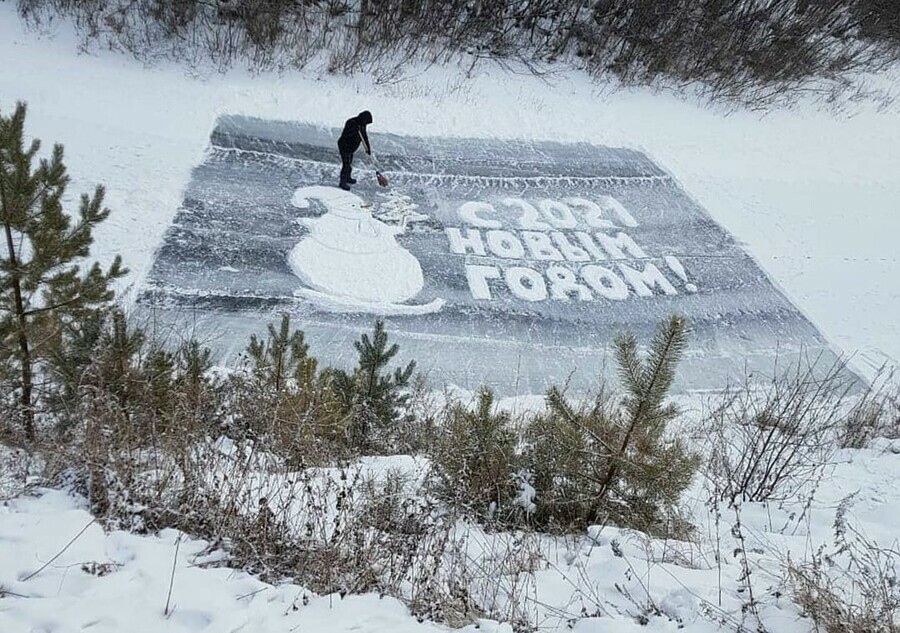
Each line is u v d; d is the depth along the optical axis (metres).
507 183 15.30
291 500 4.76
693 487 7.05
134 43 16.28
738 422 8.82
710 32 20.62
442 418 8.58
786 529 6.21
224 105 15.48
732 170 17.33
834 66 22.30
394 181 14.55
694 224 15.22
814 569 4.62
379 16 18.30
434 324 11.41
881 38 23.89
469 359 10.88
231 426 6.41
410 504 5.32
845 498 6.39
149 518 4.43
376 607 4.05
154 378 6.39
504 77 18.73
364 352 7.71
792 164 18.08
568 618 4.30
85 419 5.66
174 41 16.62
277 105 15.88
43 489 4.67
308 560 4.34
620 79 19.73
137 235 11.60
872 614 4.31
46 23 16.11
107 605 3.53
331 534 4.79
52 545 3.91
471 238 13.52
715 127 18.94
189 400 6.39
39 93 14.31
